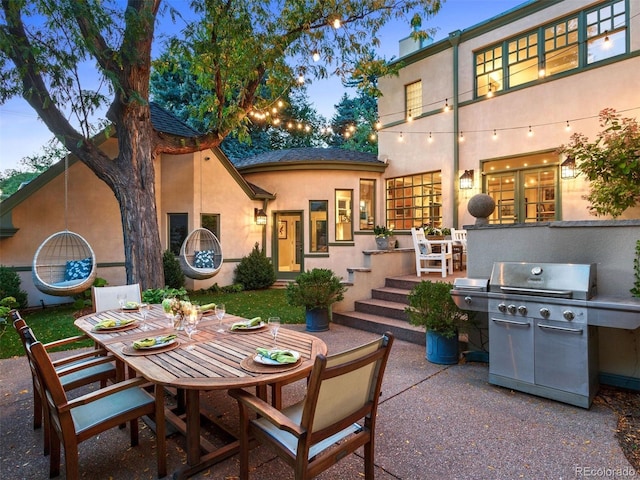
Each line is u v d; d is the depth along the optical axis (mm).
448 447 2469
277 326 2551
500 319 3416
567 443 2500
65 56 4988
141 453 2459
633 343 3256
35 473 2262
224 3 6215
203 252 8773
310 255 10266
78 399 1979
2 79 5191
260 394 2590
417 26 7078
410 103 9664
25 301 6875
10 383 3668
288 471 2242
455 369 3928
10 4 4480
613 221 3238
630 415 2881
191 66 6641
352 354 1745
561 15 7094
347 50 7402
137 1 5527
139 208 5988
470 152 8406
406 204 9836
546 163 7312
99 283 7293
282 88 7719
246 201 10164
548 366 3143
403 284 6492
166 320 3328
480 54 8328
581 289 2988
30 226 7191
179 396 2941
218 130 6863
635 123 5223
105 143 8133
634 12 6309
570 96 7000
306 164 10211
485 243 3994
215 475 2199
